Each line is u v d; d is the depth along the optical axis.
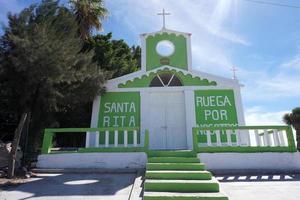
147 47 15.45
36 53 9.20
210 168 10.97
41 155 11.41
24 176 9.85
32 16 10.80
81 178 9.75
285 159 11.07
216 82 14.55
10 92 10.34
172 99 14.57
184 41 15.52
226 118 13.99
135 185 8.49
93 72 12.95
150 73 14.88
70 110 17.81
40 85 10.19
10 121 15.23
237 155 11.12
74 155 11.41
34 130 13.76
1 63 9.60
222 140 13.53
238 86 14.42
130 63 25.11
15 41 9.16
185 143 13.91
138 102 14.46
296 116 16.89
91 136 13.86
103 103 14.46
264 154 11.12
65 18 11.91
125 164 11.21
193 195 7.03
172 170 9.23
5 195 7.49
